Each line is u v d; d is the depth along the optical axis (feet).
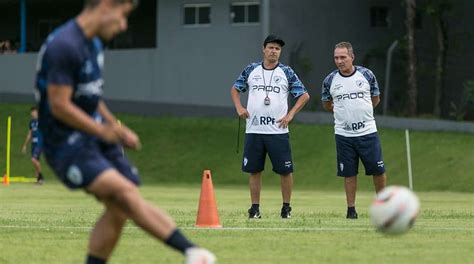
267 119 166.91
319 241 119.03
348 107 170.09
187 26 510.58
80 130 75.72
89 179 75.56
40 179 367.66
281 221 154.81
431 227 141.59
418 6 509.76
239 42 496.64
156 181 422.41
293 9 485.56
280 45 168.96
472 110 508.53
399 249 111.34
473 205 241.35
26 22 612.29
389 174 393.70
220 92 501.97
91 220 156.87
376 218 83.97
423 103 519.60
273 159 167.32
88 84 77.51
